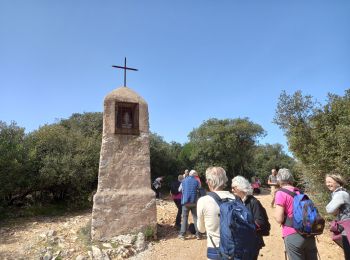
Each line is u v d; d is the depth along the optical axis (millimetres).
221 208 3527
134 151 8891
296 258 4148
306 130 11680
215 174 3891
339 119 9758
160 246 7875
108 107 8812
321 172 9781
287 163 42281
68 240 8211
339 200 4492
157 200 17094
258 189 25172
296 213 4098
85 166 15148
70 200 14797
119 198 8375
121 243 7770
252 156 38812
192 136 34938
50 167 13961
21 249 7758
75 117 26656
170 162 27312
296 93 12734
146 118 9227
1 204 12641
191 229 8344
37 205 13680
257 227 4234
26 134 15523
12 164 12422
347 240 4496
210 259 3535
